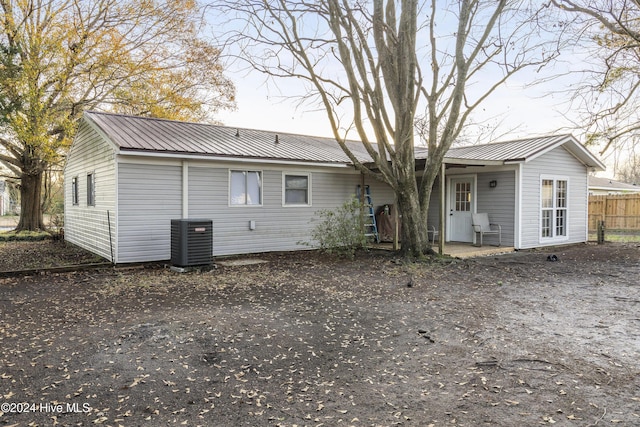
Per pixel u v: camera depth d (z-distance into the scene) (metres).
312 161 11.73
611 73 9.47
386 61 10.14
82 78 16.94
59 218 17.70
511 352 4.20
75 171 13.64
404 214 10.42
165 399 3.26
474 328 4.95
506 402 3.19
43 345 4.36
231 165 10.91
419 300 6.29
